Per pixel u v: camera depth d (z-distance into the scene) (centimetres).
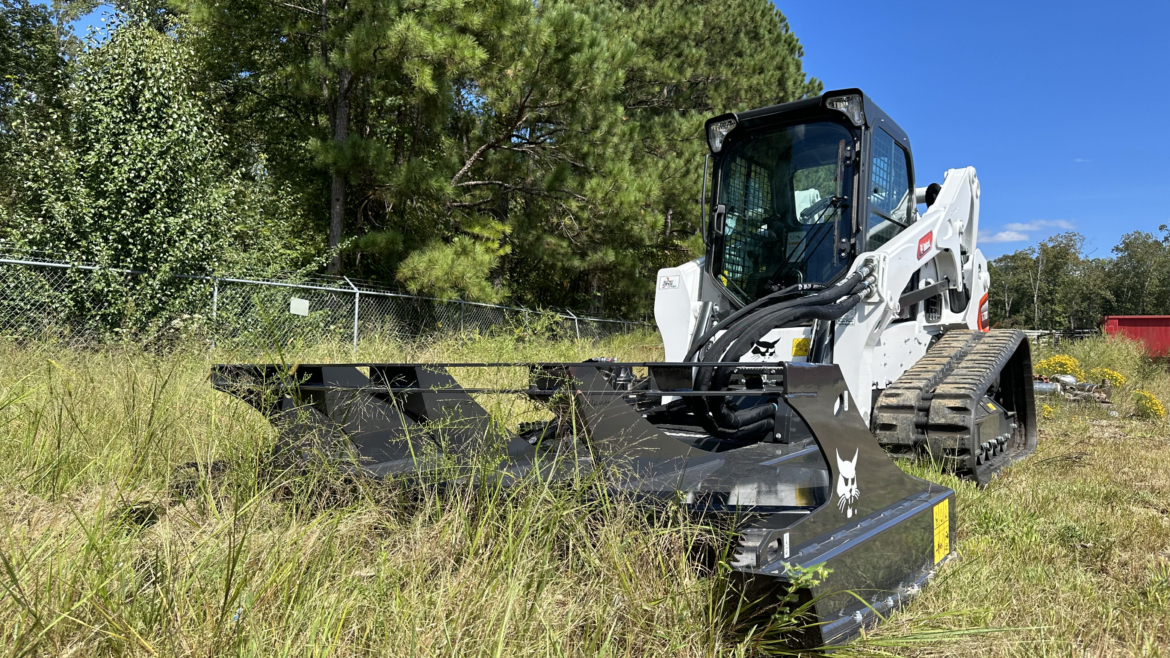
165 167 846
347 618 189
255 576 195
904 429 425
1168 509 414
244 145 1546
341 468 270
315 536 214
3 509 232
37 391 402
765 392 230
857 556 226
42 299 771
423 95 1191
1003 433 517
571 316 1580
